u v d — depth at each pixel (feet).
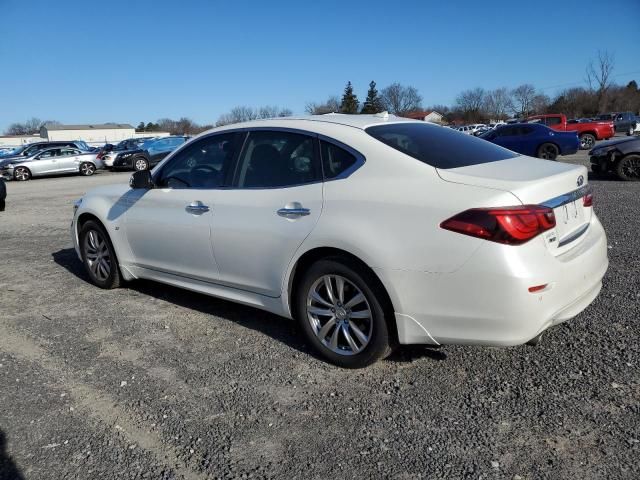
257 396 10.47
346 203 10.77
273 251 11.93
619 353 11.32
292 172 11.96
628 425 8.92
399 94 278.87
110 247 16.94
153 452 8.84
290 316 12.23
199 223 13.50
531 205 9.32
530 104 284.41
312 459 8.50
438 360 11.55
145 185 14.76
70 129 327.47
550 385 10.28
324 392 10.51
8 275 20.10
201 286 14.19
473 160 11.10
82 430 9.53
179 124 333.21
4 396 10.80
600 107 214.90
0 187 39.52
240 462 8.49
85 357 12.52
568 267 9.71
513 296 9.08
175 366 11.89
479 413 9.53
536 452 8.39
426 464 8.26
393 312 10.45
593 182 38.96
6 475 8.39
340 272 10.89
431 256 9.65
